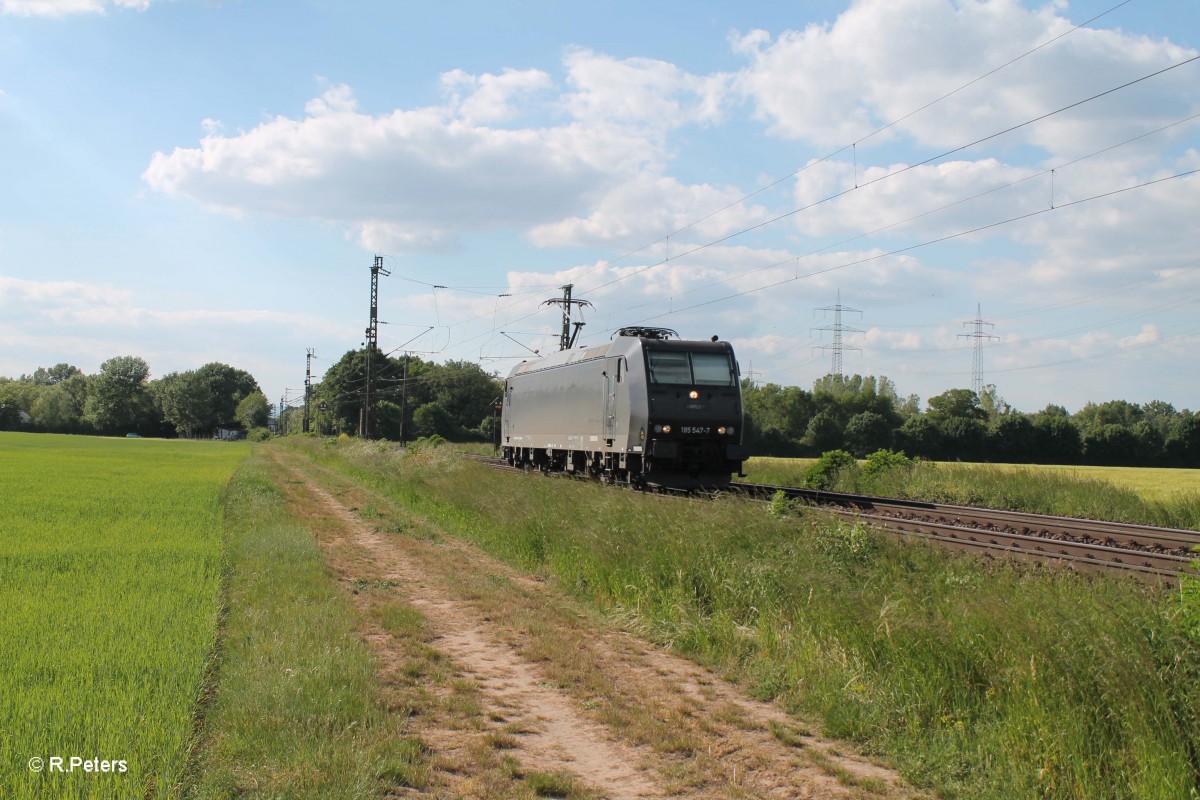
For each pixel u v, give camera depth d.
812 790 6.04
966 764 6.38
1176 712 5.88
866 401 85.25
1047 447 73.94
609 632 10.55
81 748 5.66
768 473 34.84
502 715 7.44
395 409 98.31
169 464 44.12
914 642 7.83
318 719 6.68
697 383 24.41
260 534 17.11
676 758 6.62
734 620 10.11
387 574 14.21
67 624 9.00
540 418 34.62
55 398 138.00
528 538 15.66
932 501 26.00
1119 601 7.26
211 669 7.81
